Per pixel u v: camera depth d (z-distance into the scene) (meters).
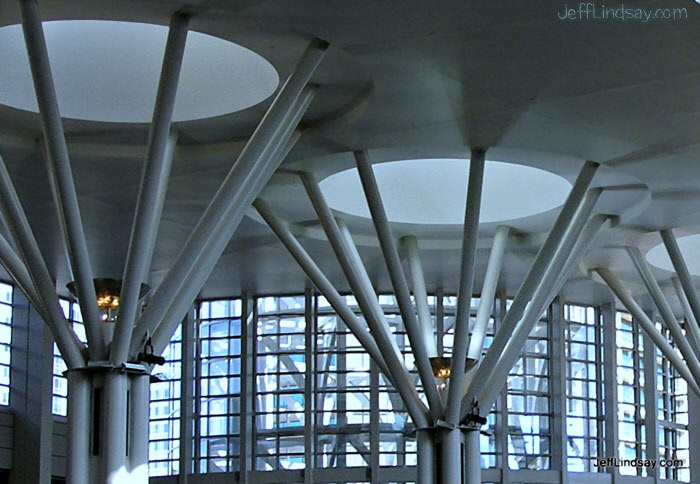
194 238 29.08
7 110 32.38
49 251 46.75
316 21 26.58
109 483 28.66
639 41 27.27
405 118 32.50
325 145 34.62
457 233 45.12
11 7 26.19
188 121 33.00
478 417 36.84
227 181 28.80
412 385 37.41
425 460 37.09
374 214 34.88
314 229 44.53
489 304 42.66
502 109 31.84
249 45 28.17
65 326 29.47
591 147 34.69
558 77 29.50
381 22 26.55
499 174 43.25
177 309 30.09
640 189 38.84
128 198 39.50
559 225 35.78
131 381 29.56
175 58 26.41
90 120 33.16
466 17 26.19
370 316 37.00
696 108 31.31
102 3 25.88
